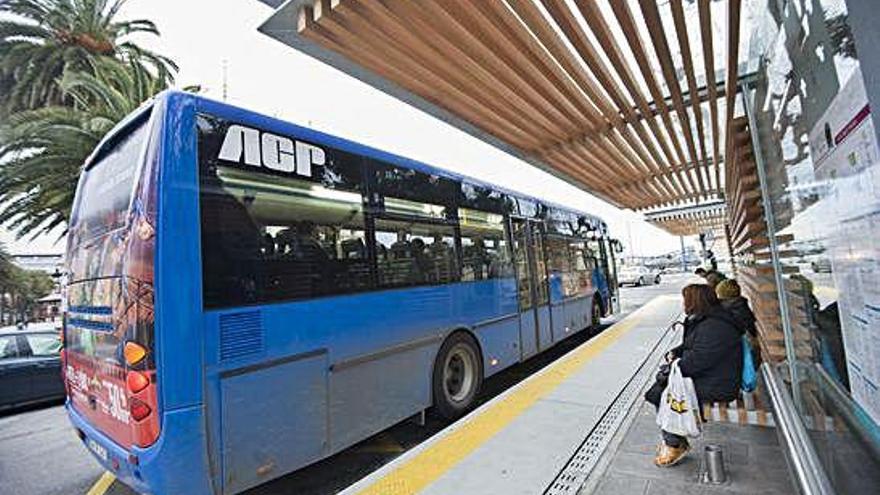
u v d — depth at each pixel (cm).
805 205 215
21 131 1430
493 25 349
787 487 297
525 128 593
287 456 338
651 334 879
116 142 354
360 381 407
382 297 440
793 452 216
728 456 347
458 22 343
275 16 339
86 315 361
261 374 325
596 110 573
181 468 278
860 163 127
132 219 299
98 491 425
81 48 1842
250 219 334
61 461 504
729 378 328
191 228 297
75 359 384
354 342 404
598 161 786
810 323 232
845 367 166
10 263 2681
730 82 459
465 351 563
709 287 362
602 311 1148
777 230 355
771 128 297
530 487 303
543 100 507
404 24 343
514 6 329
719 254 2645
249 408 316
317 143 399
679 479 314
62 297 431
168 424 274
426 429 536
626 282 3084
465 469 328
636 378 568
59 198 1559
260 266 335
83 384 363
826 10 144
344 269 404
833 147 155
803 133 201
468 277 584
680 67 506
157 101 309
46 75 1798
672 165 871
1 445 561
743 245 756
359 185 435
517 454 352
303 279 365
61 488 436
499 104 512
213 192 314
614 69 452
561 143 662
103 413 327
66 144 1434
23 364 724
